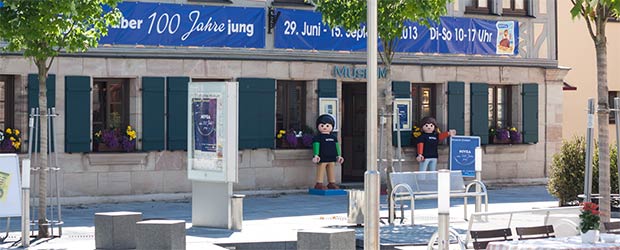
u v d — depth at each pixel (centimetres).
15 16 1784
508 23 3164
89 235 1945
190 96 2092
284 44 2811
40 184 1897
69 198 2523
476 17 3116
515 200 2745
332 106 2862
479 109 3102
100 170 2569
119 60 2592
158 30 2642
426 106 3064
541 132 3219
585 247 1310
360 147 3016
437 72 3036
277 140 2816
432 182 2250
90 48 2556
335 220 2227
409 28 2992
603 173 1653
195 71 2683
